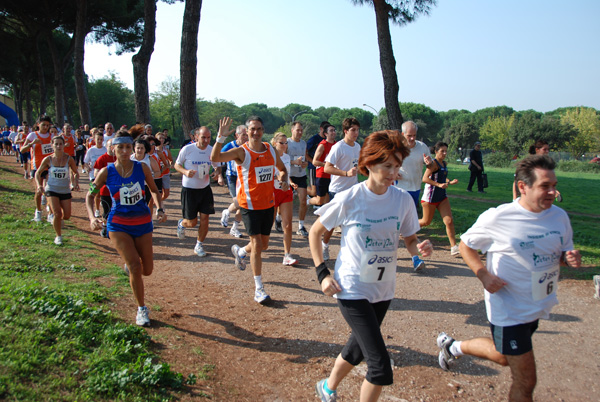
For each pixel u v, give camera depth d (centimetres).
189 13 1667
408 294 578
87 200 457
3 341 329
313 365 403
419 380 380
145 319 437
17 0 3088
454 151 7150
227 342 437
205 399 333
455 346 362
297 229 941
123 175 450
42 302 402
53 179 705
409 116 10269
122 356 356
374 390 281
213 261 712
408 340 452
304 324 486
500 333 294
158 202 488
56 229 704
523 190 291
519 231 289
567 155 5588
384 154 281
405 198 305
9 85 5828
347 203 296
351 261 297
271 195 546
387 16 1224
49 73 4525
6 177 1581
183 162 719
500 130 6681
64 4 3098
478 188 1673
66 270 574
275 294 571
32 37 3719
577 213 1268
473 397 359
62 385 301
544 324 493
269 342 442
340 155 708
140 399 309
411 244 317
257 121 530
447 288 602
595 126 6338
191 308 514
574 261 282
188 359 388
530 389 287
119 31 3497
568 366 407
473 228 307
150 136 859
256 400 347
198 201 726
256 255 538
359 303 292
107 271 595
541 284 289
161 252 757
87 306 429
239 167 537
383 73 1239
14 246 660
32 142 1044
